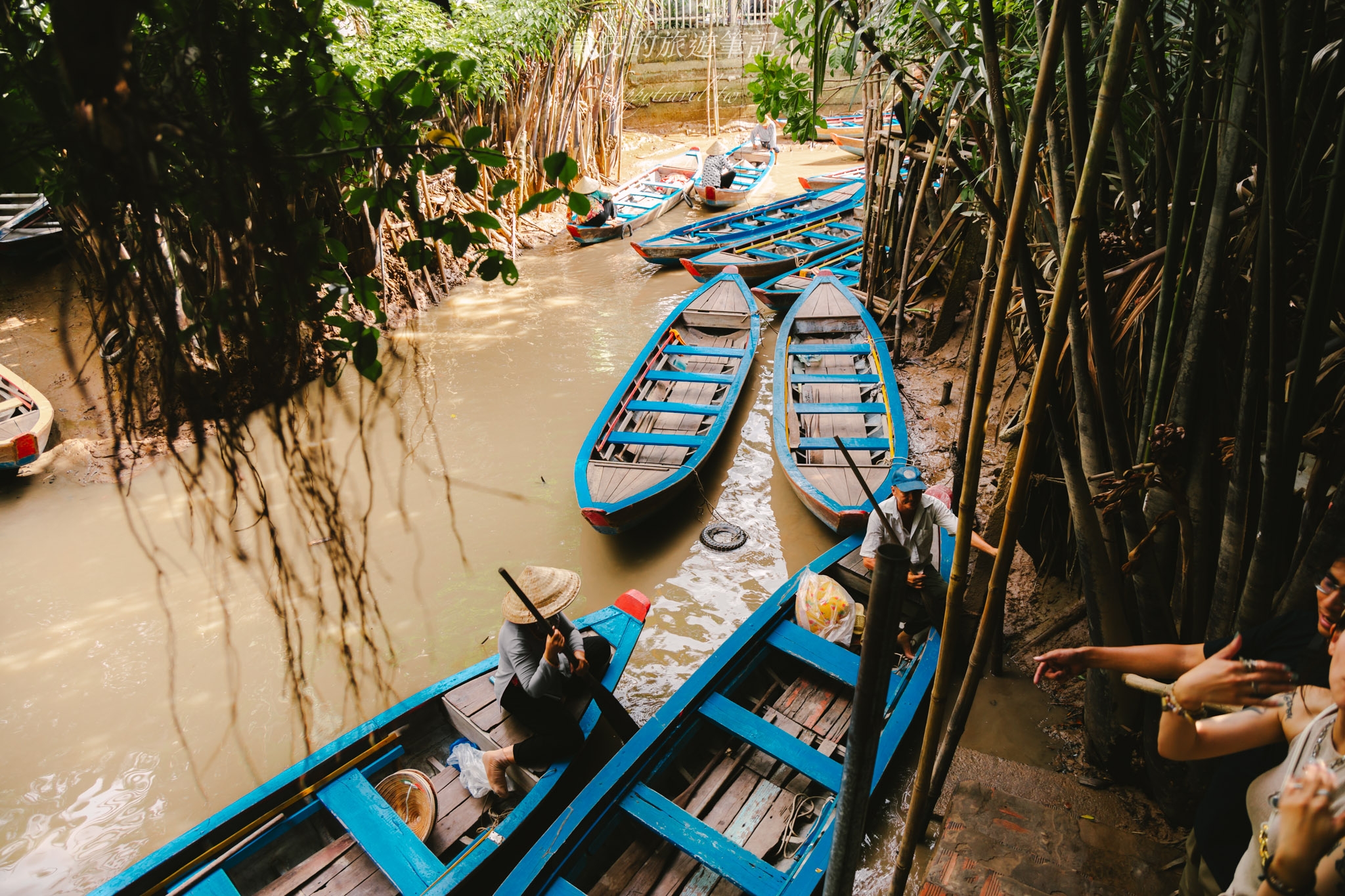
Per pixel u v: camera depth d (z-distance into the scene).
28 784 4.27
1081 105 2.23
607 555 6.00
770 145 19.47
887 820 3.79
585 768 4.15
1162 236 3.05
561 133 14.10
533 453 7.32
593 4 12.62
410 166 1.69
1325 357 2.89
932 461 6.81
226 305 1.66
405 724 4.19
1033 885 3.16
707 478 6.99
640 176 17.31
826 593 4.78
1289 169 2.69
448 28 9.39
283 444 2.00
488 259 1.79
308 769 3.78
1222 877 2.09
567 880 3.36
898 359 8.36
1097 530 3.10
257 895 3.45
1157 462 2.62
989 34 2.34
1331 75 2.36
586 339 9.91
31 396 7.11
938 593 4.48
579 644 4.03
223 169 1.44
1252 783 1.81
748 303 9.77
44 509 6.37
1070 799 3.62
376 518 6.25
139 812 4.13
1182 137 2.54
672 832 3.48
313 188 1.69
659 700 4.79
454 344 9.63
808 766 3.81
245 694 4.73
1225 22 2.63
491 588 5.59
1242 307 2.79
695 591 5.65
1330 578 1.68
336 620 5.21
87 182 1.43
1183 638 3.21
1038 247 4.17
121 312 1.72
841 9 3.39
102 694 4.77
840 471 6.24
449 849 3.73
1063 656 2.20
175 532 5.99
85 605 5.42
